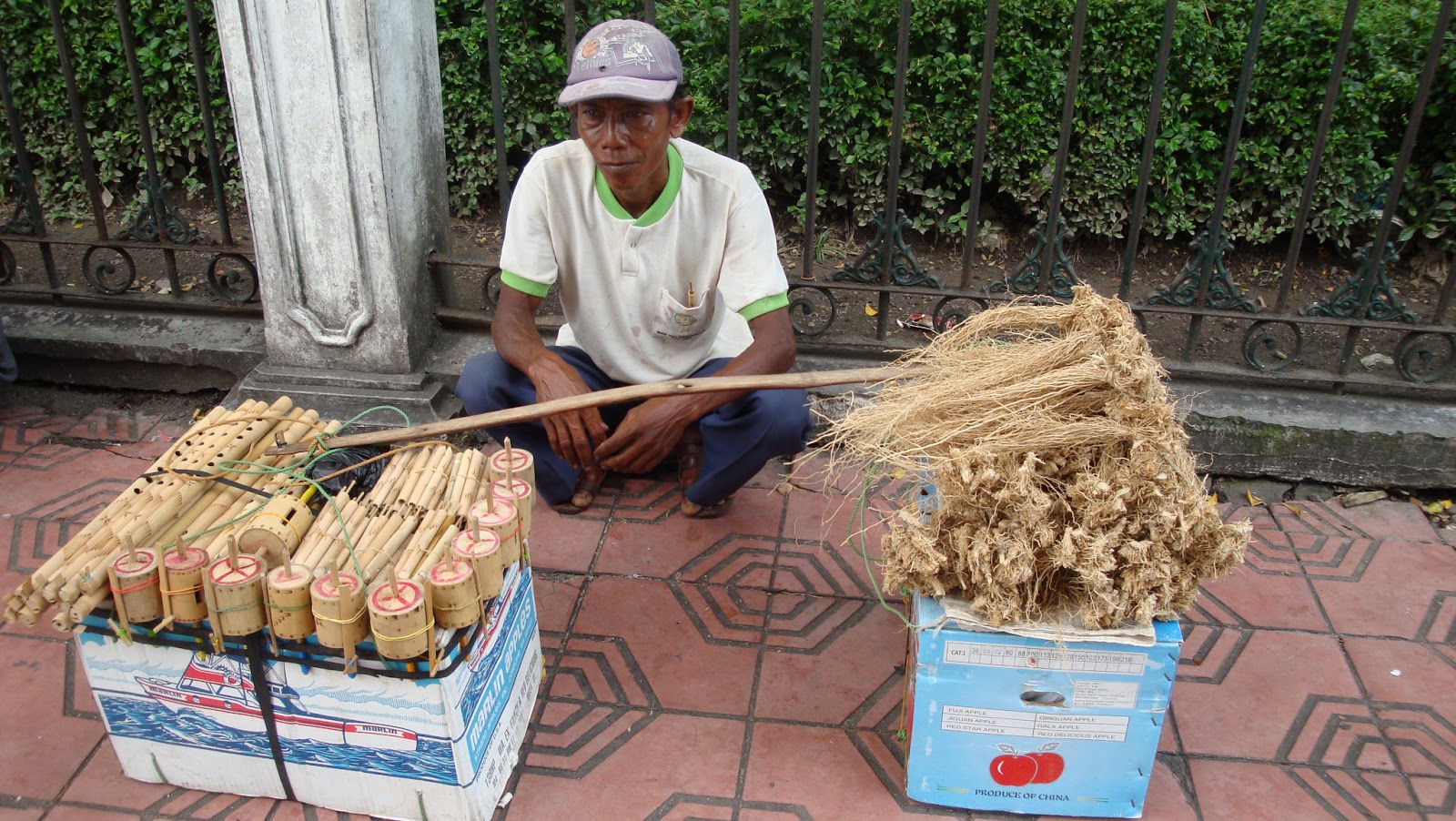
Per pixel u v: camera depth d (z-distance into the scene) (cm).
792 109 432
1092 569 178
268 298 322
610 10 445
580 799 213
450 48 446
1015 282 329
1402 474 318
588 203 260
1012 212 472
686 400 253
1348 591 279
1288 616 269
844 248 466
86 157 342
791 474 325
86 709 233
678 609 268
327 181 300
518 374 278
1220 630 264
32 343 352
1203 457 324
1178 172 437
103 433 341
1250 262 462
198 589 182
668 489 318
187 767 210
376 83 288
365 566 185
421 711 188
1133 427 177
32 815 207
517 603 215
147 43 464
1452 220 426
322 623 176
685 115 246
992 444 179
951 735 202
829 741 229
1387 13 420
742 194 258
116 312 363
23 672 242
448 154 470
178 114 476
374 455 227
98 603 183
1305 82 418
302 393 328
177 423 348
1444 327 311
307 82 287
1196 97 425
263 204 305
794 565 286
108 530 192
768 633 261
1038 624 188
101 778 216
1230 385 330
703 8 440
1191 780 221
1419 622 268
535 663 235
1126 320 184
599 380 297
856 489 319
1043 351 187
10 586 268
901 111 306
